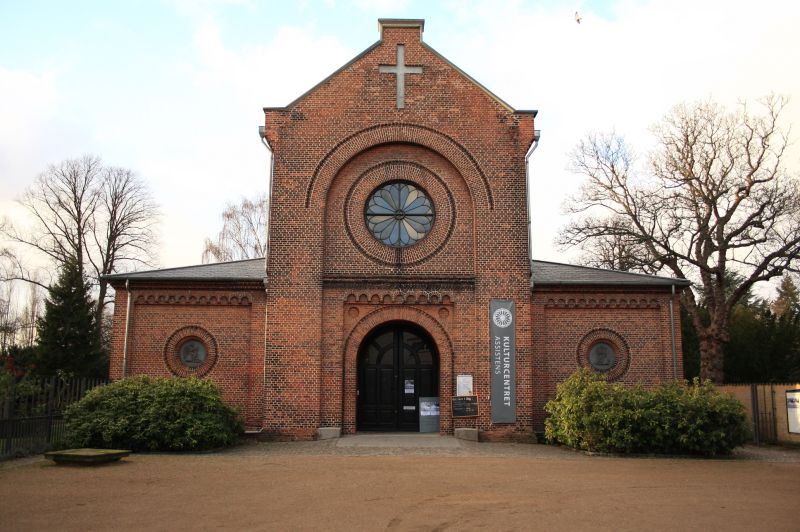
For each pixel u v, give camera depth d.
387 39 24.53
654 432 19.56
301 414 22.31
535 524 10.20
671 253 35.28
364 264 23.44
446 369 22.97
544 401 24.31
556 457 18.78
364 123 24.00
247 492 12.58
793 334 36.56
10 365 30.95
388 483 13.66
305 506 11.31
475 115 24.12
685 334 38.25
